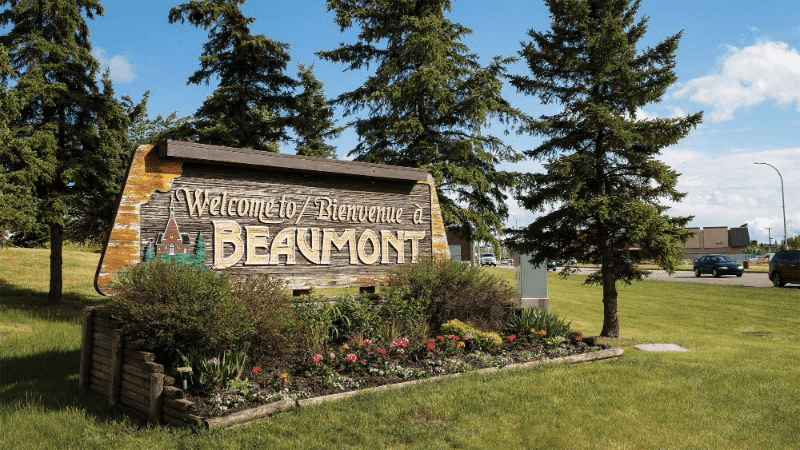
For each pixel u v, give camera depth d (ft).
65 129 52.49
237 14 58.59
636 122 42.83
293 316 25.71
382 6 55.57
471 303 33.24
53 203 50.26
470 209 56.80
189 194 26.55
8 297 52.90
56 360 30.76
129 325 20.98
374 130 56.59
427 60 54.19
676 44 42.60
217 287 22.20
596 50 42.22
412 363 27.09
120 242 24.40
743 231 326.85
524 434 18.56
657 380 26.22
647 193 44.55
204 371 21.07
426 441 17.65
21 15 54.19
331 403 21.03
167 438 17.88
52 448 17.39
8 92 47.32
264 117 63.41
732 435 18.79
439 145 55.93
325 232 31.50
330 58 58.18
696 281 112.47
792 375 28.32
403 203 35.45
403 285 32.27
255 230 28.71
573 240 46.65
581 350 32.63
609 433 18.80
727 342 43.73
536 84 44.93
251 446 16.93
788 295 82.33
